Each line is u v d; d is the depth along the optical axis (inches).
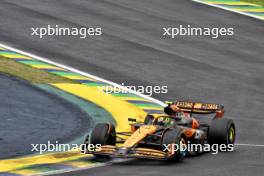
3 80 3572.8
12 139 2519.7
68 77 3794.3
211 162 2209.6
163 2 5418.3
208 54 4411.9
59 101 3275.1
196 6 5364.2
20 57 4119.1
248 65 4254.4
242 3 5556.1
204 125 2529.5
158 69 4074.8
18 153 2299.5
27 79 3651.6
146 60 4232.3
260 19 5152.6
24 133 2632.9
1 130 2659.9
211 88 3784.5
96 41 4522.6
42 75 3774.6
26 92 3378.4
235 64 4256.9
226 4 5477.4
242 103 3538.4
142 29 4795.8
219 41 4665.4
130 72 3996.1
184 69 4099.4
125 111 3211.1
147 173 1998.0
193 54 4394.7
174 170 2054.6
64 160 2207.2
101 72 3971.5
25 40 4466.0
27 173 1988.2
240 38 4753.9
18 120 2849.4
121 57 4264.3
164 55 4338.1
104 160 2220.7
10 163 2133.4
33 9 5034.5
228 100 3580.2
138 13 5108.3
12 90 3385.8
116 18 4972.9
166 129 2204.7
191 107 2536.9
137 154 2126.0
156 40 4613.7
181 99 3553.2
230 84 3875.5
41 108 3102.9
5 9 4995.1
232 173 2020.2
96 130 2209.6
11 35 4534.9
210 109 2522.1
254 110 3415.4
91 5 5226.4
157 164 2158.0
